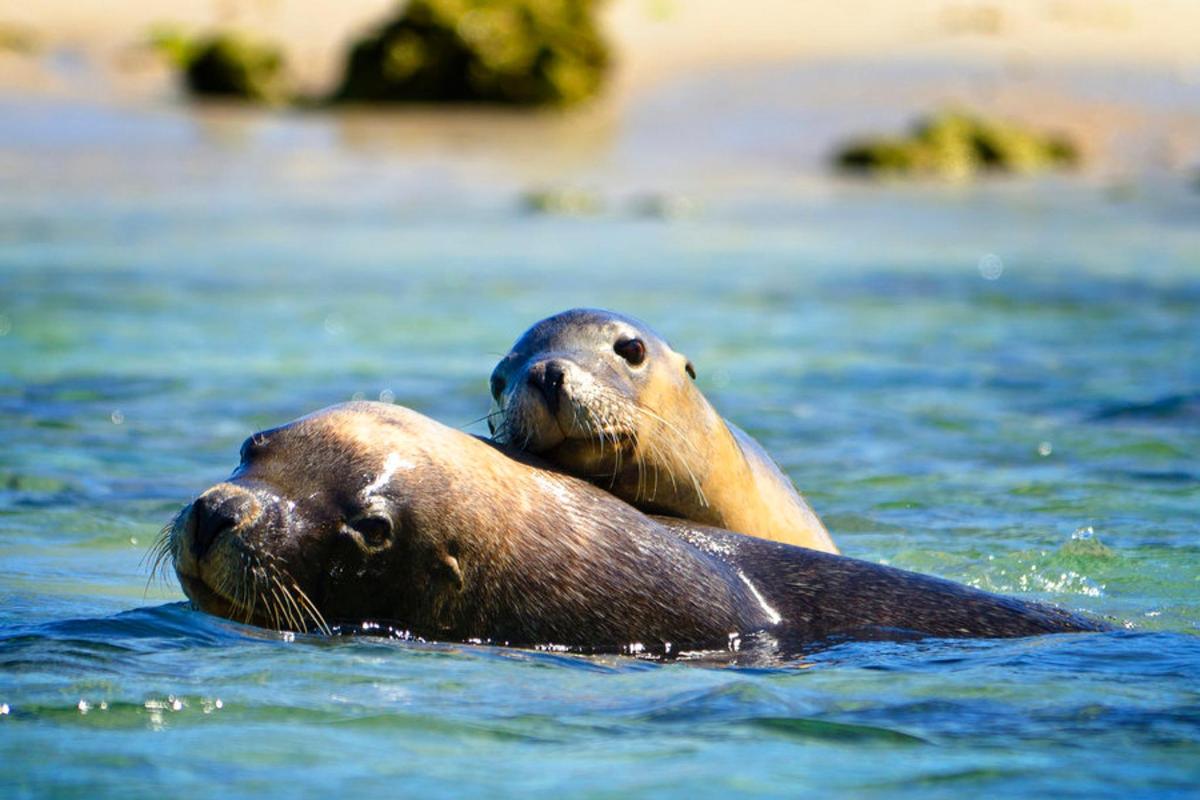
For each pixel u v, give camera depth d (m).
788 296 83.44
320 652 25.53
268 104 192.88
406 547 26.19
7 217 109.19
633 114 182.88
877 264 96.81
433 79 193.62
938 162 154.12
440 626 26.58
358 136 169.12
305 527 25.92
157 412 51.84
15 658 24.92
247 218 114.12
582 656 26.20
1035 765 20.72
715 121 177.88
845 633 28.16
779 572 29.45
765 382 60.00
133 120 172.25
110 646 25.70
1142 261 98.38
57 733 21.48
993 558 36.56
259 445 27.02
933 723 22.67
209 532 25.67
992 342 69.50
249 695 23.36
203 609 26.88
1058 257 100.25
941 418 53.56
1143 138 166.38
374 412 27.39
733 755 21.03
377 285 85.12
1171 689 24.53
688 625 27.27
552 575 26.84
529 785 19.72
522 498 27.27
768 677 25.16
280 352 64.31
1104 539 38.34
